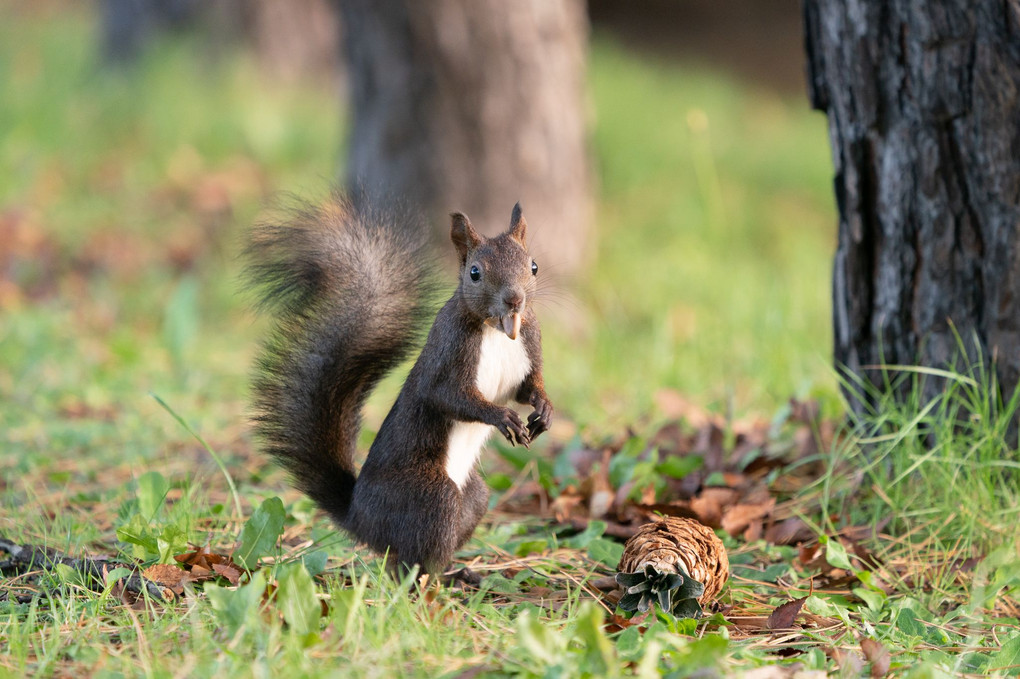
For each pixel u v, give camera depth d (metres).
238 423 12.95
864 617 6.78
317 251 8.20
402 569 7.31
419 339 8.25
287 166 25.23
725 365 15.08
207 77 29.19
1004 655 6.21
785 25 45.28
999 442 8.62
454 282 9.27
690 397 13.70
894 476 9.11
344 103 19.94
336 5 20.30
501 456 10.81
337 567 7.69
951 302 8.98
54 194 23.25
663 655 5.80
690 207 24.39
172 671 5.46
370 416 13.25
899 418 8.97
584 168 19.91
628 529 8.55
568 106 19.33
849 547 8.16
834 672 5.90
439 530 7.27
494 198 18.62
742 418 12.19
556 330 17.73
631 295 19.88
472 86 18.38
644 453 10.45
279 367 8.13
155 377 15.07
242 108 26.89
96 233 21.66
